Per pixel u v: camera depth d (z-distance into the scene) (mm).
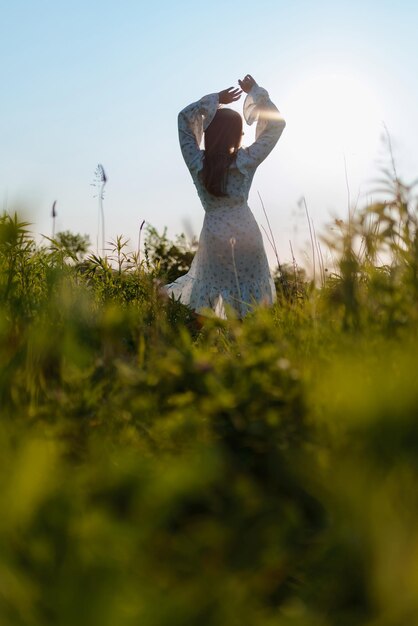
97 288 4348
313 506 1574
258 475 1716
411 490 1263
